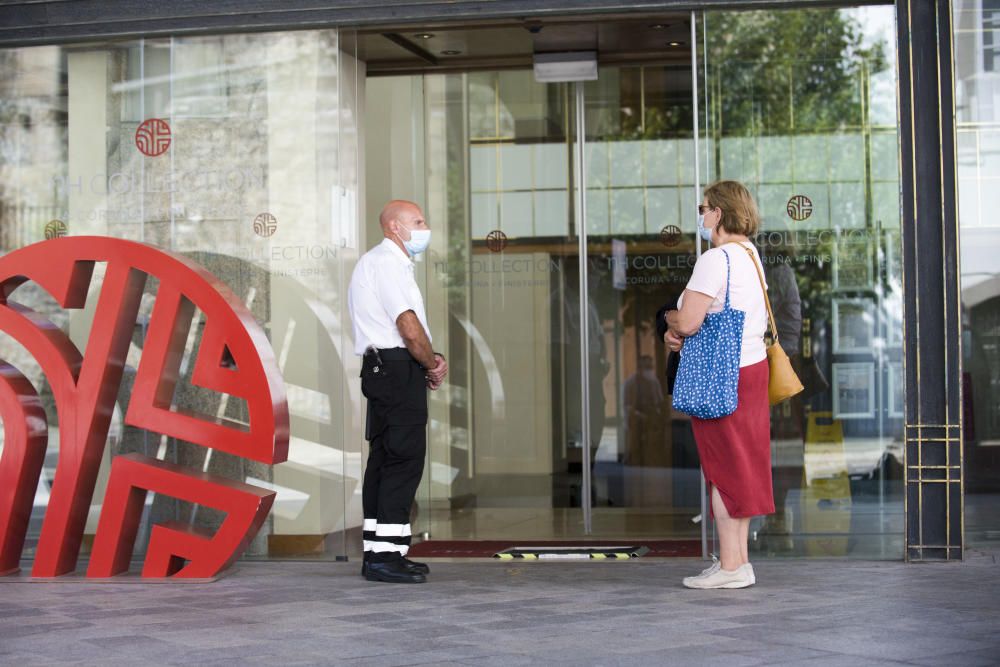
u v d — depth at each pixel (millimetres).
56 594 5578
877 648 4051
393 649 4156
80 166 7105
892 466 6434
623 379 8875
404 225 5898
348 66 7039
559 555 6840
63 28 7012
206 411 6949
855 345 6477
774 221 6543
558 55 8234
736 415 5371
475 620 4723
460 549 7328
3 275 6160
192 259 7000
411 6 6746
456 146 8938
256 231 6961
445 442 9008
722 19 6566
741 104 6562
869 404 6461
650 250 8820
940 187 6344
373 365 5859
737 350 5305
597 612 4875
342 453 6883
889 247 6465
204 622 4766
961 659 3863
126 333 6246
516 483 8938
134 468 6062
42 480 7105
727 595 5293
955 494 6352
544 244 8906
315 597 5391
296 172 6926
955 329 6340
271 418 5895
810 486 6492
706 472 5461
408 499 5918
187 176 7016
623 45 7973
